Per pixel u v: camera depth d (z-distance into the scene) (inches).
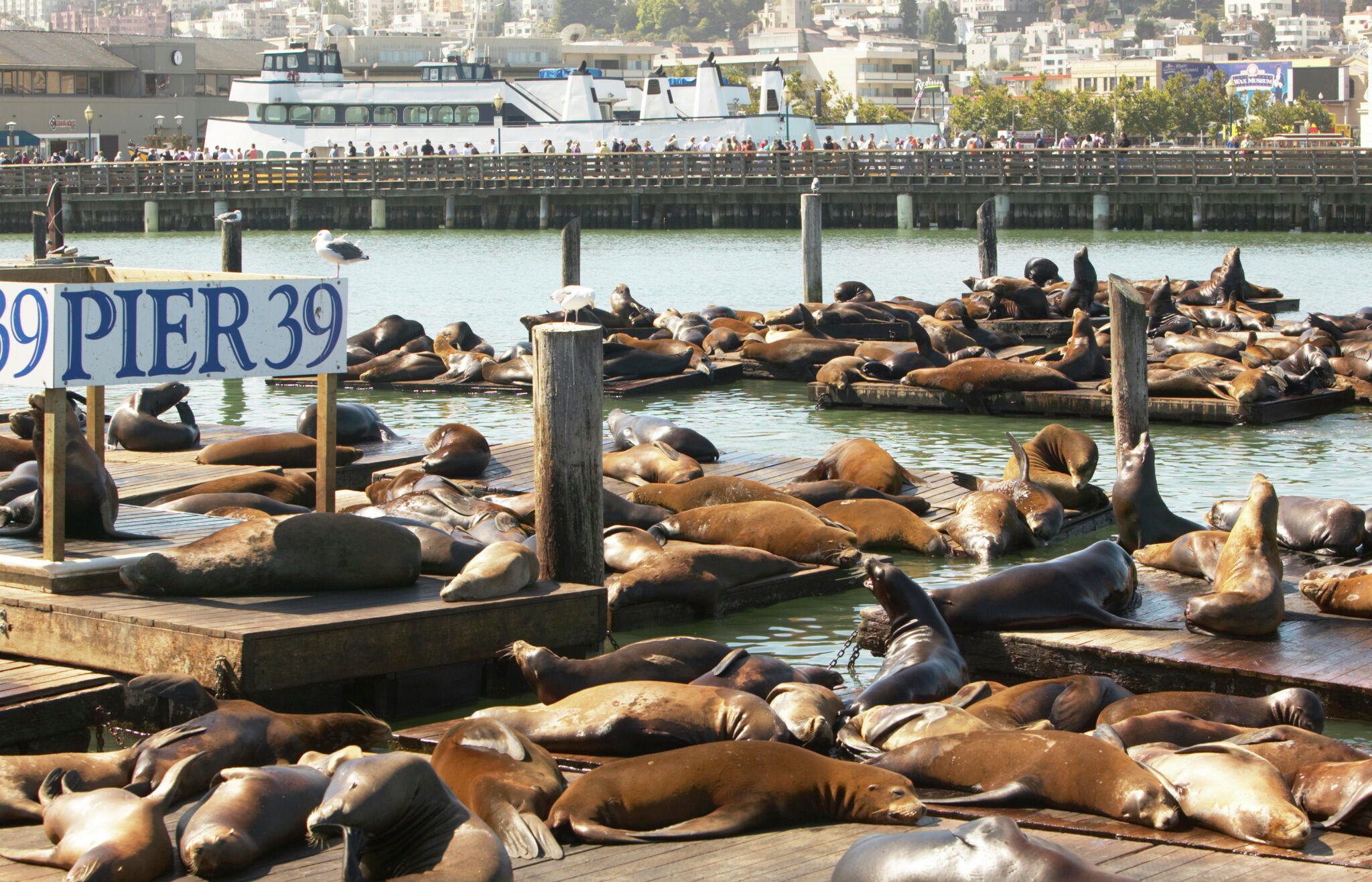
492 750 293.6
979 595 428.5
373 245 2640.3
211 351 440.8
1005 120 6614.2
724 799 280.8
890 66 7736.2
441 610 397.1
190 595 402.6
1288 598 461.4
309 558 407.2
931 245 2493.8
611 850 268.4
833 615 495.5
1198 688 395.9
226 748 311.1
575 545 452.8
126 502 550.9
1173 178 2753.4
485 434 869.8
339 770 241.8
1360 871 253.6
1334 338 1068.5
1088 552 446.9
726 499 574.9
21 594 402.0
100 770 298.7
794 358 1111.0
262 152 3336.6
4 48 4746.6
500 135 3272.6
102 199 3068.4
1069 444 631.2
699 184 2982.3
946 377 957.2
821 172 2942.9
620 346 1080.8
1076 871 214.2
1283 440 840.3
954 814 286.5
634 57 7751.0
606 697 331.9
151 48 4985.2
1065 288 1438.2
